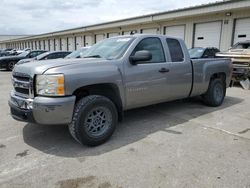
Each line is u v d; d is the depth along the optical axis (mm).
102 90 3748
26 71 3342
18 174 2750
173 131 4148
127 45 4062
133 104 4125
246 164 2975
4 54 23484
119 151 3350
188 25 16422
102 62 3633
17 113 3461
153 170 2830
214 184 2547
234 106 6035
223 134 4012
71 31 30016
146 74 4137
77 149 3424
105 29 25062
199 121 4723
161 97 4559
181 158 3131
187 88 5051
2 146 3529
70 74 3188
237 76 9281
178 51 4879
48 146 3529
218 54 10188
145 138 3824
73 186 2518
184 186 2512
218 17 14438
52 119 3133
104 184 2555
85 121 3363
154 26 19219
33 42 48969
